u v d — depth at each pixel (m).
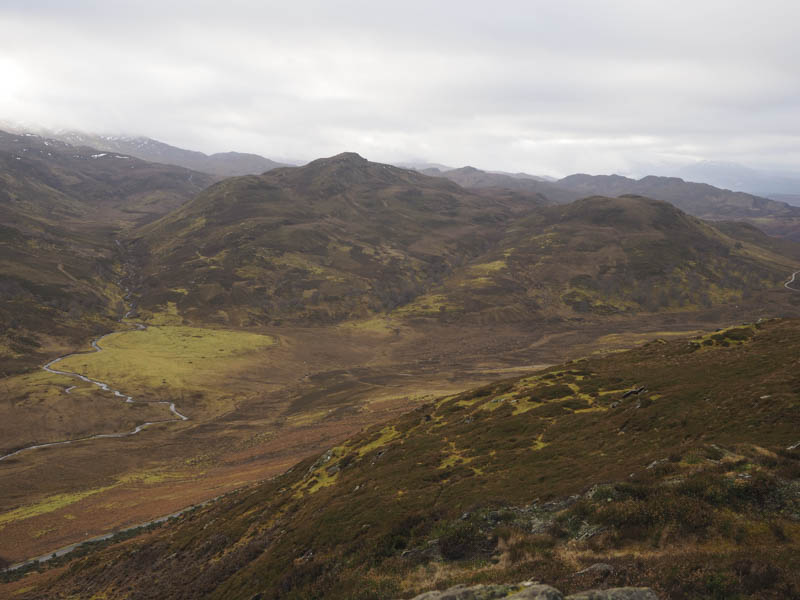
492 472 35.75
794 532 15.79
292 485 57.12
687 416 34.12
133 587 45.22
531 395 58.03
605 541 18.44
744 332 63.53
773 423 27.48
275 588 27.47
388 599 19.56
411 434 59.69
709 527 17.22
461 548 22.67
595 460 31.95
